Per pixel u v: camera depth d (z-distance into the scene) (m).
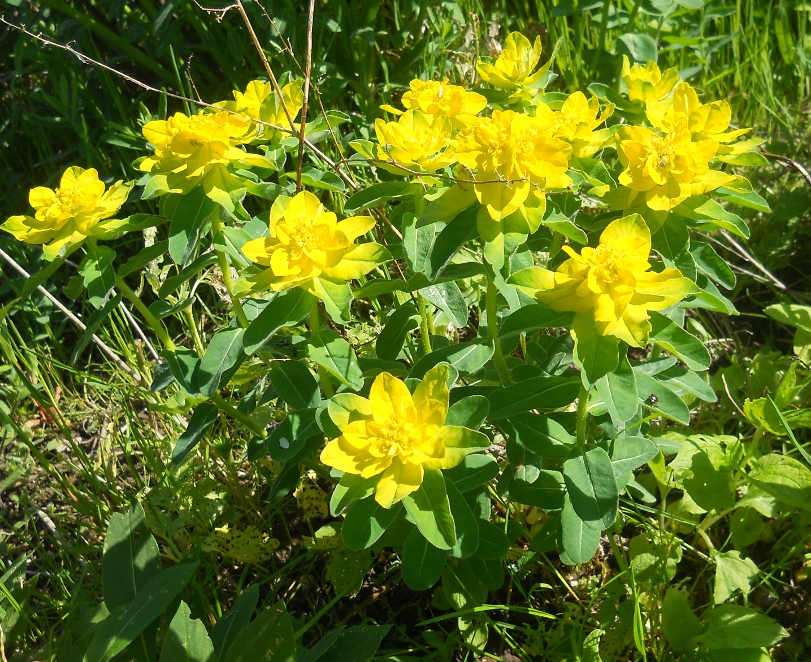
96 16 0.61
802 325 0.48
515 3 0.69
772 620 0.35
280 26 0.55
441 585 0.40
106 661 0.31
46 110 0.61
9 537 0.46
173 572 0.34
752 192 0.37
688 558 0.41
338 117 0.42
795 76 0.66
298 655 0.34
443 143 0.35
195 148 0.34
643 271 0.29
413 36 0.63
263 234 0.38
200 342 0.48
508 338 0.38
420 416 0.29
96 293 0.35
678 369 0.39
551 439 0.33
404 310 0.39
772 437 0.45
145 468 0.47
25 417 0.52
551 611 0.39
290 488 0.37
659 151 0.33
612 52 0.66
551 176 0.31
